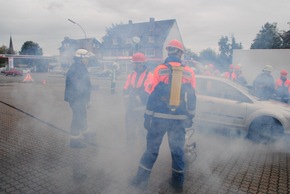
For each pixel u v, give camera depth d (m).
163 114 2.65
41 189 2.73
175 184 2.73
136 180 2.77
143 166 2.73
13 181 2.90
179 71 2.61
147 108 2.70
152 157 2.73
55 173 3.13
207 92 5.51
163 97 2.64
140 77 4.13
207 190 2.86
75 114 4.09
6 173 3.10
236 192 2.84
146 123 2.72
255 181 3.14
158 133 2.70
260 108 4.88
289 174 3.38
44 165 3.37
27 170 3.20
